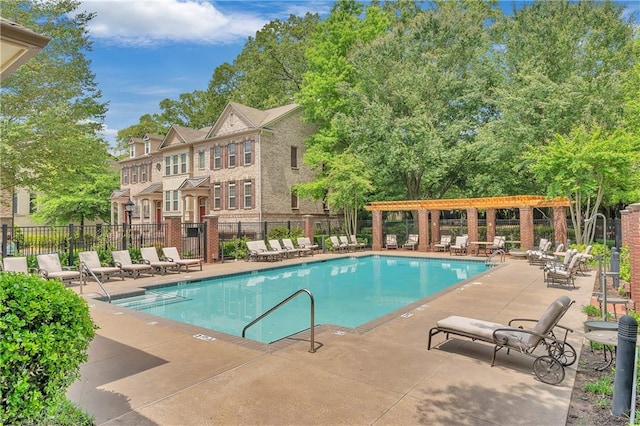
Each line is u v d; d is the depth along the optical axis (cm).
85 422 323
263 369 485
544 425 353
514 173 2464
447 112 2614
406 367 493
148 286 1168
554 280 1140
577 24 2334
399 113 2656
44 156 1812
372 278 1516
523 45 2455
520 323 708
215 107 4481
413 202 2350
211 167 2962
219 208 2909
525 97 2197
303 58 3856
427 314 778
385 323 709
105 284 1204
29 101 1856
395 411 378
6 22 339
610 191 1898
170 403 394
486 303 879
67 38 1869
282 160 2814
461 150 2380
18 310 273
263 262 1802
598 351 553
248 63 4294
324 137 2694
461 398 407
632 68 2034
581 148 1638
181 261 1488
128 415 368
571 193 1764
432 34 2631
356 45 2677
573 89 2095
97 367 492
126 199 3650
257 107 3869
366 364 503
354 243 2458
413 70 2481
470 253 2144
